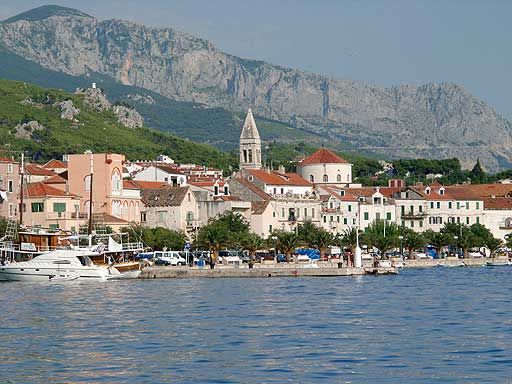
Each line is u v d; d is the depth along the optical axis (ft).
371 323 484.74
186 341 423.64
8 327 472.03
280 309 550.77
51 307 564.71
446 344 412.77
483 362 367.86
